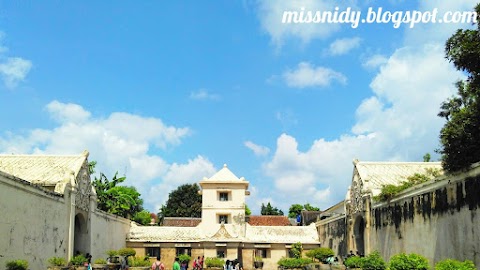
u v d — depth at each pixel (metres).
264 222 59.44
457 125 17.72
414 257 16.69
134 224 43.62
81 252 29.03
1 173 18.88
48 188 26.20
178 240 41.97
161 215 74.88
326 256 34.00
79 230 29.56
